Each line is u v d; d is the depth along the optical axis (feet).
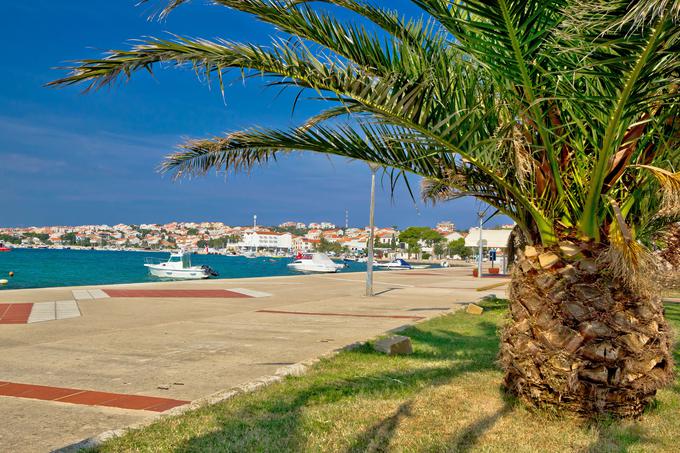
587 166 15.60
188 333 31.68
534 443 14.07
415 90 13.42
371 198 63.72
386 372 21.79
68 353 24.76
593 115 14.38
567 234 16.06
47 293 55.88
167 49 13.26
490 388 19.36
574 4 11.17
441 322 39.45
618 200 15.93
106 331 32.12
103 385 18.62
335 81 14.11
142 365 22.20
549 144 14.96
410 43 17.17
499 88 15.49
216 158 17.35
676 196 13.14
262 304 51.52
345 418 15.67
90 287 65.98
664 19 9.98
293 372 21.08
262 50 13.74
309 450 13.06
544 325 15.81
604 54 12.87
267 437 13.67
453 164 17.16
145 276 195.00
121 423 14.35
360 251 627.87
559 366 15.46
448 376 21.31
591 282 15.44
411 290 74.79
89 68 12.91
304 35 14.61
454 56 16.35
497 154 14.78
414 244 503.20
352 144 16.48
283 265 391.45
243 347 26.99
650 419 16.16
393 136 16.19
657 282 15.40
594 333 15.24
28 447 12.34
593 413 15.46
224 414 15.38
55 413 15.14
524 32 12.41
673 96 12.82
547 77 13.98
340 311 46.09
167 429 13.82
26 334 30.45
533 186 15.98
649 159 15.71
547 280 15.83
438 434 14.56
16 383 18.75
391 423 15.39
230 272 267.80
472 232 130.00
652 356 15.57
